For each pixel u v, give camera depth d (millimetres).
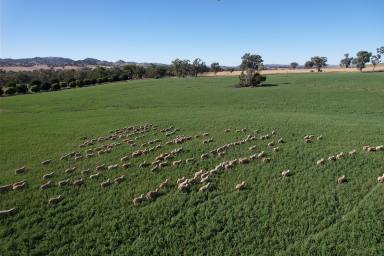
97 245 17422
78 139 38750
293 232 17734
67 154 32312
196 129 40344
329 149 29578
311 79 116688
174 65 193375
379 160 26312
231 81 123562
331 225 18125
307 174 24453
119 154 31531
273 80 119125
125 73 176500
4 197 23078
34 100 84250
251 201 20906
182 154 30406
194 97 77312
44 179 26062
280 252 16312
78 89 111625
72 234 18422
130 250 16906
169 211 20250
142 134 39562
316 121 42125
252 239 17391
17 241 17906
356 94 73375
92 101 77375
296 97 71375
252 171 25516
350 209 19484
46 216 20281
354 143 31031
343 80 108000
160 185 23609
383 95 70562
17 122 53344
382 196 20531
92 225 19109
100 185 24344
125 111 59969
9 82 119750
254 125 40406
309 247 16531
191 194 22234
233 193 22078
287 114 49688
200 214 19766
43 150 34531
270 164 26734
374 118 45688
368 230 17406
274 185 22922
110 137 38750
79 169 28016
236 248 16781
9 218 20203
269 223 18547
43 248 17297
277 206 20250
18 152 34281
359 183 22562
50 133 42688
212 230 18266
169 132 39656
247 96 75688
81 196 22750
